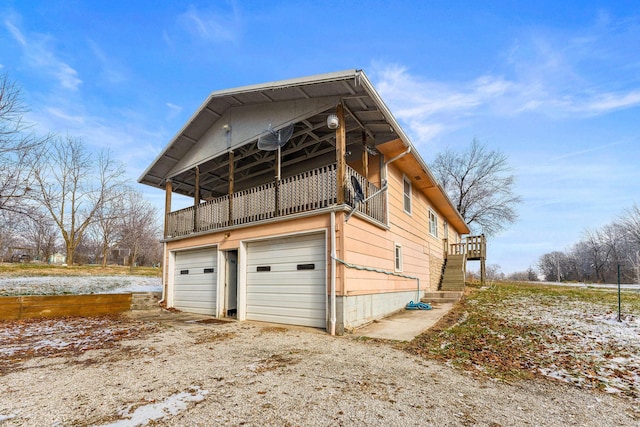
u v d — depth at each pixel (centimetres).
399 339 605
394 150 927
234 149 962
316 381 384
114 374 412
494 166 2822
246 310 868
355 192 720
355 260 720
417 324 748
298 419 288
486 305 1012
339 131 729
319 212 713
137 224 2244
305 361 469
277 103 862
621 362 480
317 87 720
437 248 1541
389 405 320
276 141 858
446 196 1398
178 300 1120
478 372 432
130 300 1065
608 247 3956
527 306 981
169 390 356
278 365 449
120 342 599
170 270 1159
